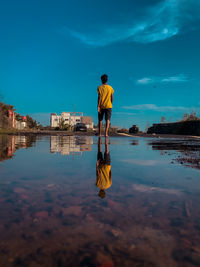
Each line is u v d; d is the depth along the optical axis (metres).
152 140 6.53
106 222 0.74
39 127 57.00
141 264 0.52
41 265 0.50
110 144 4.66
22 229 0.67
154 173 1.63
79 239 0.62
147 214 0.82
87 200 0.96
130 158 2.48
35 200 0.95
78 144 4.49
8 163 2.00
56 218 0.76
